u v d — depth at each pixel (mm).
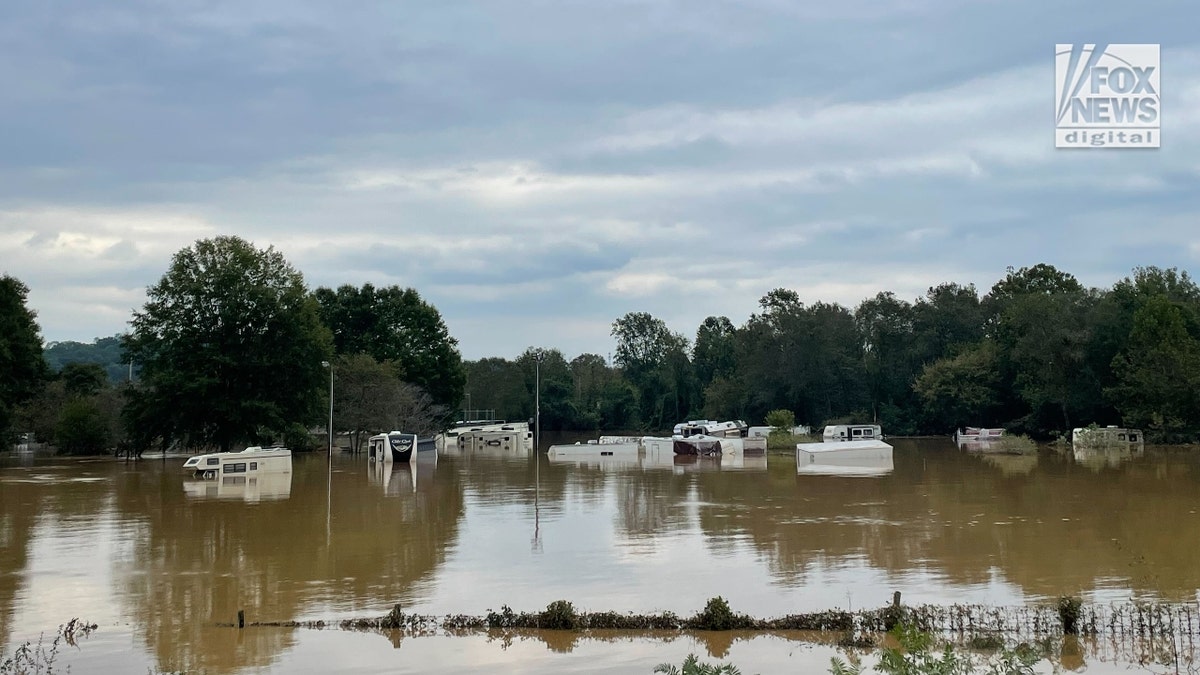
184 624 19594
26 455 84000
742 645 17422
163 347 71688
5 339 66375
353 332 111375
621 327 178625
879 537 29734
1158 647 16891
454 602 21203
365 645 17781
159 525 34656
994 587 22156
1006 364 109062
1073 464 62344
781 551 27203
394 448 71438
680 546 28234
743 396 130875
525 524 33719
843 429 96125
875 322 127500
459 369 115125
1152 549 27281
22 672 16438
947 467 60875
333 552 28125
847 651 16938
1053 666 15961
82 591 22969
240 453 57656
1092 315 96375
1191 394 81062
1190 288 99312
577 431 158625
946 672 11953
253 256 73750
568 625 18625
